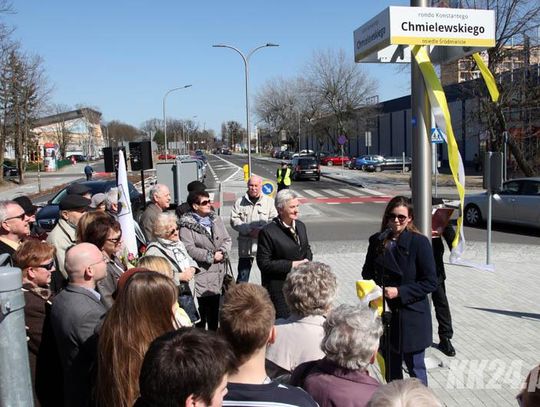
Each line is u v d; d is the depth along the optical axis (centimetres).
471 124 2881
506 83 2427
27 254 352
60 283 474
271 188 1691
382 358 436
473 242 1320
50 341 336
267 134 10438
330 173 4481
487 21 506
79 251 316
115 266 420
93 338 300
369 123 6556
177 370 179
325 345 267
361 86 6375
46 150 6444
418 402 188
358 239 1409
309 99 6781
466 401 466
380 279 436
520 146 2666
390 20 480
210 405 186
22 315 203
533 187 1475
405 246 426
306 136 8362
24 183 4459
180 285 491
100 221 407
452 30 498
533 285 867
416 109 521
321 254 1192
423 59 508
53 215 1349
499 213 1542
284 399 235
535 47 2398
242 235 720
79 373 299
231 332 249
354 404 255
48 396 334
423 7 488
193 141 12306
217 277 592
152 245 499
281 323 342
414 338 423
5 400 198
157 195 638
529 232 1496
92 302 314
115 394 261
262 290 273
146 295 271
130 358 262
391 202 434
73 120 9300
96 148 9862
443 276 582
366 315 273
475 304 762
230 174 4769
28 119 4278
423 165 522
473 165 4581
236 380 248
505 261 1071
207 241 583
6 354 198
